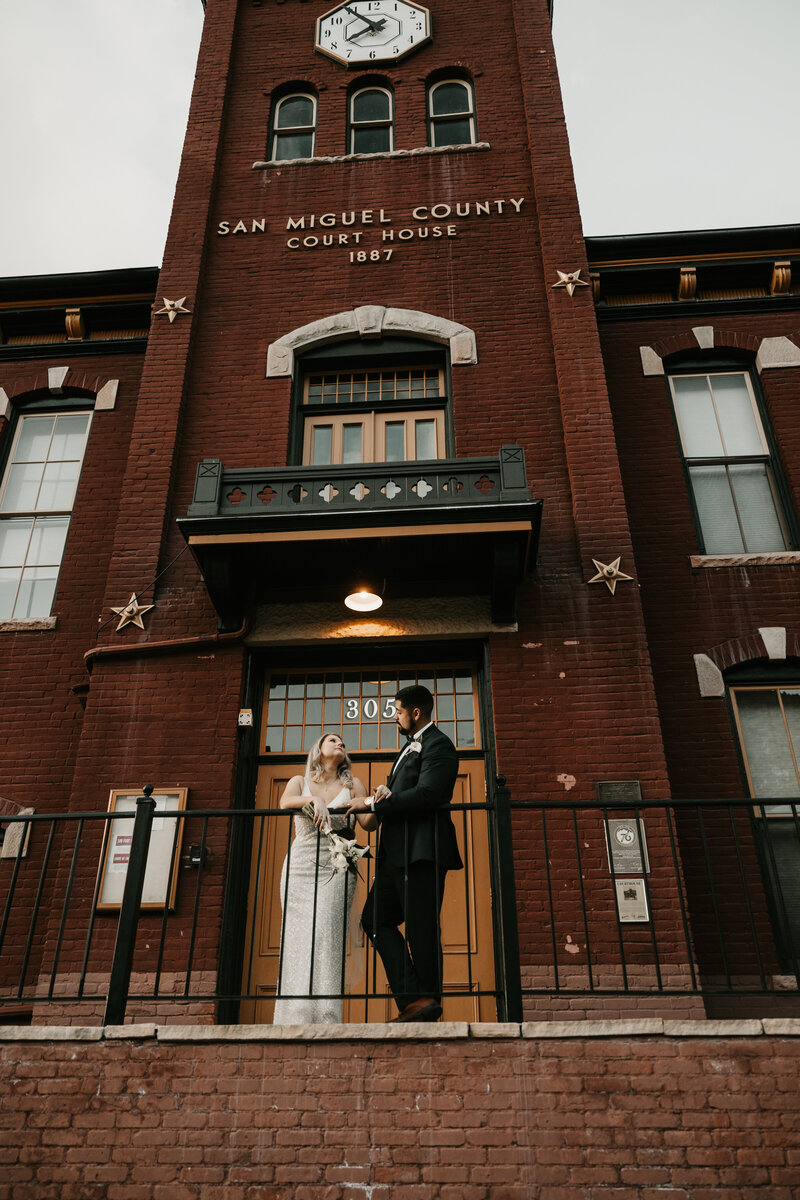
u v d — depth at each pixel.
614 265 10.42
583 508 8.41
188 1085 4.66
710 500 9.45
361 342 9.66
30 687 8.73
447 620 8.00
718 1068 4.57
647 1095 4.52
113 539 9.51
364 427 9.34
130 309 10.70
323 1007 5.39
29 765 8.35
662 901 6.84
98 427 10.20
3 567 9.63
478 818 7.60
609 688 7.63
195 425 9.23
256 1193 4.38
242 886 7.33
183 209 10.44
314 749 6.01
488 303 9.70
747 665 8.50
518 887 7.00
